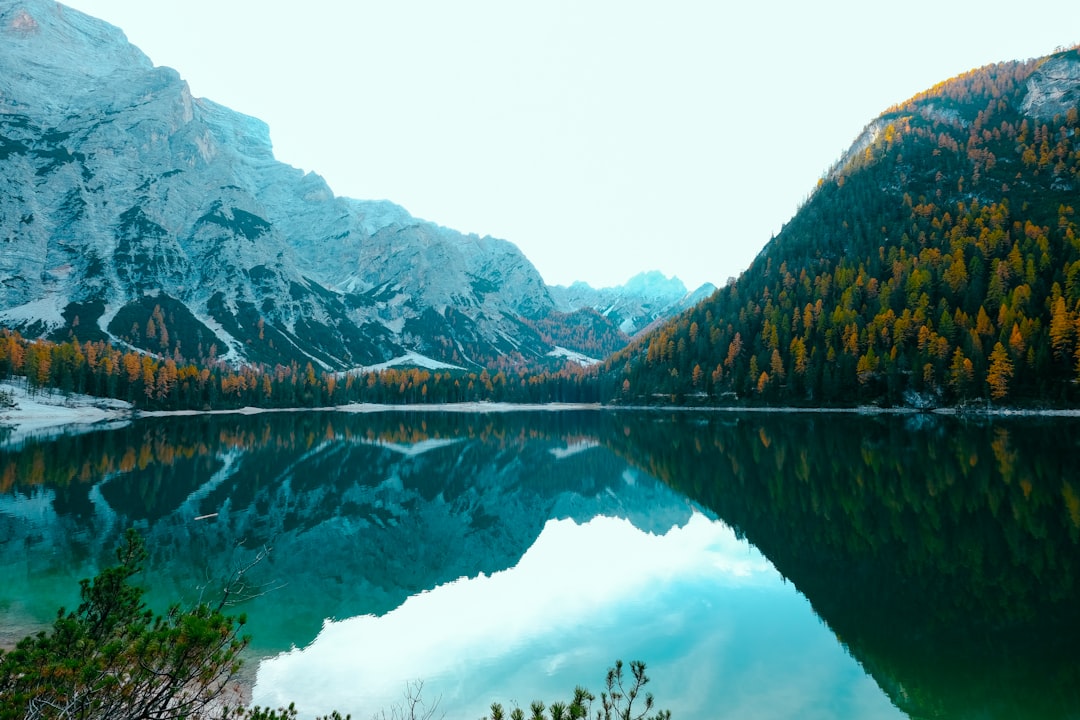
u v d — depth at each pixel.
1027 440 64.62
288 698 16.52
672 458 70.94
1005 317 103.50
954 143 191.75
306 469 65.25
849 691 15.78
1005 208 141.25
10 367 136.62
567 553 33.47
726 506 41.09
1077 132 168.00
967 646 17.97
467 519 43.66
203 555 31.27
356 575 29.19
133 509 42.50
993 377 96.38
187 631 9.54
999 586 22.67
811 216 198.75
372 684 17.42
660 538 34.38
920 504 36.81
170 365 166.75
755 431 95.56
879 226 168.12
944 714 14.41
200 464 66.06
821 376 129.00
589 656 19.11
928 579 23.94
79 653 10.07
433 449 89.00
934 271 128.75
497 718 11.37
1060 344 93.75
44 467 61.31
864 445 68.25
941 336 111.00
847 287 146.38
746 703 15.38
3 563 28.78
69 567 28.19
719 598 23.64
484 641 20.72
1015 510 33.94
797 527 33.75
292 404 198.12
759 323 158.50
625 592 25.47
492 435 112.81
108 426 115.75
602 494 52.78
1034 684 15.66
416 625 22.48
